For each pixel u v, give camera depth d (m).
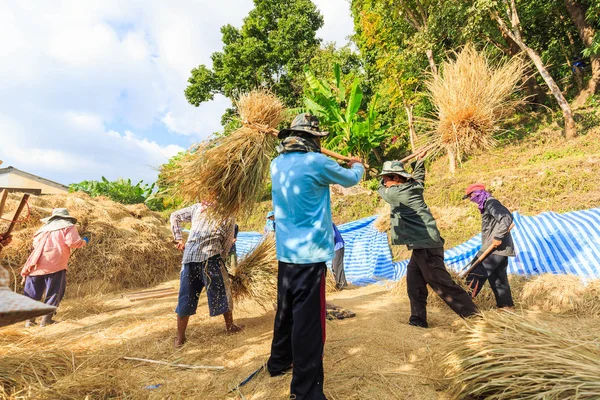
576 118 12.62
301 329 2.21
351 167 2.71
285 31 25.91
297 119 2.59
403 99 16.78
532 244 5.63
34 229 6.47
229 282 3.65
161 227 9.52
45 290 4.55
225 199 3.04
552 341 2.24
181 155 3.22
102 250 7.11
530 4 14.19
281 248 2.40
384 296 5.09
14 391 2.26
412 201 3.59
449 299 3.47
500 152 12.73
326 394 2.29
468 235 8.52
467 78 3.44
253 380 2.56
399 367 2.63
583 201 8.30
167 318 4.32
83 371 2.61
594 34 13.04
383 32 17.22
